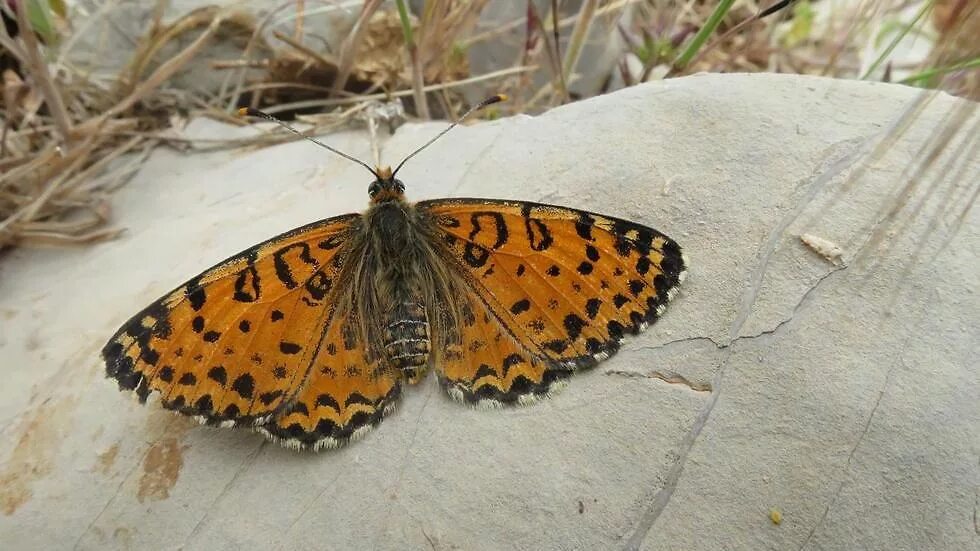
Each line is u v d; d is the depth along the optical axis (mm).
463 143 54
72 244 54
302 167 57
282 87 65
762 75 49
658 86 50
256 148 61
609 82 73
